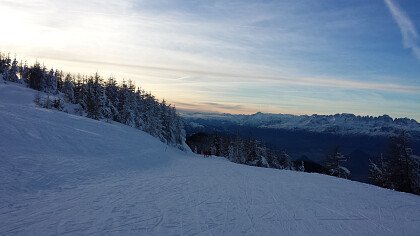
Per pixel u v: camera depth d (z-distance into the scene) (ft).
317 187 75.66
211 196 55.88
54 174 58.80
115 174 70.69
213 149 327.47
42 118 109.40
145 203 46.78
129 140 135.03
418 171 124.77
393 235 39.06
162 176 76.74
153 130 243.19
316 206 53.31
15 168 56.85
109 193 51.55
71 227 33.73
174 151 180.14
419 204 61.11
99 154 90.33
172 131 272.31
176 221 38.65
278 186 73.87
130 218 38.47
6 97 253.65
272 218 43.52
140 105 244.42
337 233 38.42
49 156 71.92
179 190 59.41
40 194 46.78
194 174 86.02
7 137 75.87
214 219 40.73
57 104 216.95
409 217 49.08
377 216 48.55
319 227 40.47
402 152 126.82
